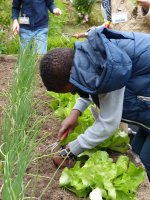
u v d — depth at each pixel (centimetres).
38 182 180
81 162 197
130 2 240
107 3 252
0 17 449
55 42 486
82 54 158
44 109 254
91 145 179
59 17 632
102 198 170
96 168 178
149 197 177
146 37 172
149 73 169
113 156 209
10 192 134
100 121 170
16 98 210
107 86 149
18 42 434
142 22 238
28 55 250
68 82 165
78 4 675
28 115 197
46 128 229
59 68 161
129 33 174
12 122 189
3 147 182
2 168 180
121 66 148
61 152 189
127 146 213
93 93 154
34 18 399
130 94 171
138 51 167
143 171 184
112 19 245
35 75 257
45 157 199
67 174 177
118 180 175
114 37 170
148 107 172
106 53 149
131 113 176
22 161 145
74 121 192
